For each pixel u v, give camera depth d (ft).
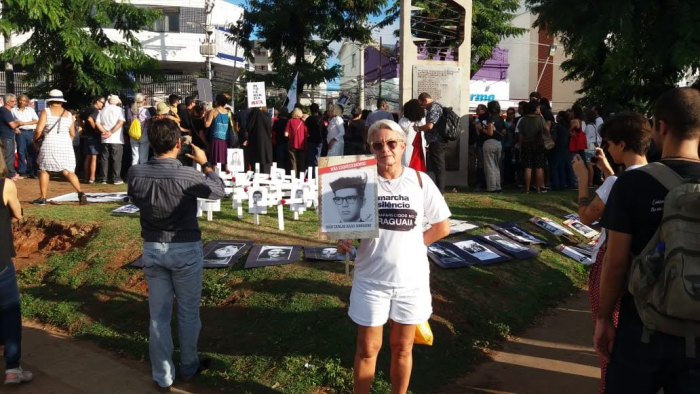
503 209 30.01
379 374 14.61
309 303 17.35
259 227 25.23
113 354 16.81
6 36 53.06
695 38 31.04
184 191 13.96
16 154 42.27
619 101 48.16
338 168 11.44
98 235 24.00
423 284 11.84
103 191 35.70
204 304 18.53
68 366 15.94
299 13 76.89
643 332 8.25
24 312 19.57
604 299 8.97
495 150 36.22
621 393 8.62
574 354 16.97
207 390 14.56
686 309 7.66
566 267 24.29
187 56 107.04
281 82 78.07
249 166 36.83
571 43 35.17
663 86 40.83
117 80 57.93
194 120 33.73
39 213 27.27
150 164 14.05
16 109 42.50
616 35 33.50
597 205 12.78
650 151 16.69
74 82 56.75
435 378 15.05
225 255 21.20
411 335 11.85
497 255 23.06
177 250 14.05
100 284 20.54
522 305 20.03
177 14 106.83
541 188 37.47
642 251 8.31
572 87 112.16
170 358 14.53
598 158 14.02
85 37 54.44
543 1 35.96
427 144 31.99
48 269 22.31
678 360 8.05
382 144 11.55
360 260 11.80
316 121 41.96
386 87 117.50
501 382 15.15
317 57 82.94
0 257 14.15
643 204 8.37
